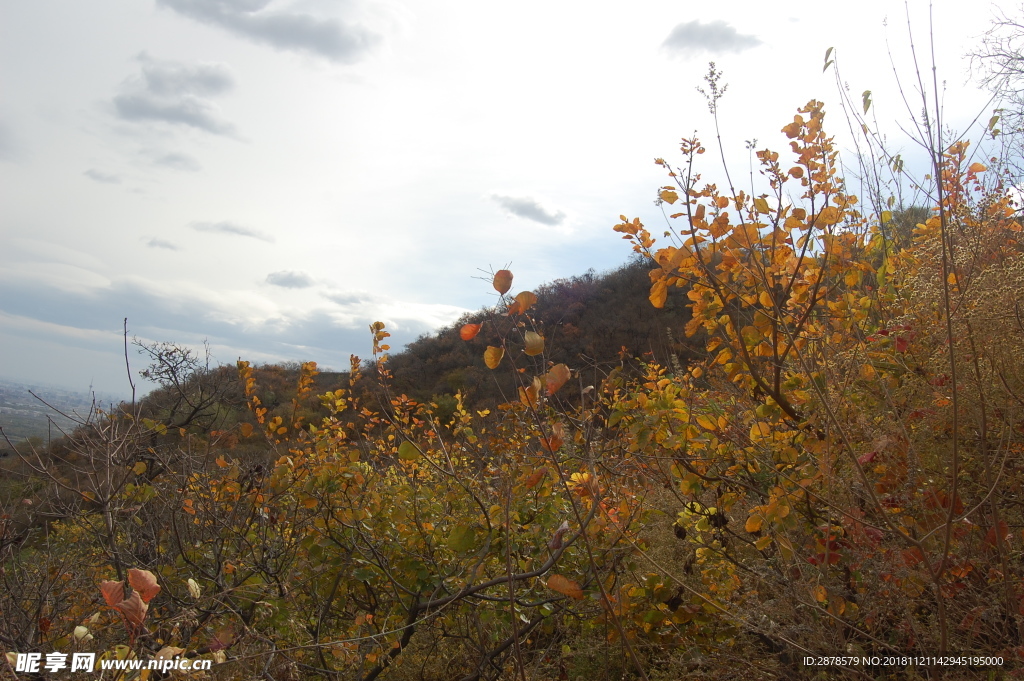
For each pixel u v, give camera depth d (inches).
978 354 80.4
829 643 85.0
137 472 141.1
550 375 85.0
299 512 150.3
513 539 124.3
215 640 101.1
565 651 115.4
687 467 111.6
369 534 138.1
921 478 82.9
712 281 105.0
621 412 115.7
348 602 153.5
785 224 103.7
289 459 138.1
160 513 149.0
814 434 96.3
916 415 89.4
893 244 117.9
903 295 105.0
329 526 137.3
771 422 108.0
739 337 103.2
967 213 104.9
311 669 126.5
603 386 128.9
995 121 109.0
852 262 104.2
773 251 103.9
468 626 140.9
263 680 107.1
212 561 144.4
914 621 80.7
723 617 97.3
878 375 95.6
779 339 105.7
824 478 91.4
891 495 84.0
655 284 109.4
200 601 128.1
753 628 90.4
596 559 117.8
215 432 163.2
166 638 107.7
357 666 124.3
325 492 134.4
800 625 86.7
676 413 110.5
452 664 139.0
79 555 133.1
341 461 138.0
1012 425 79.0
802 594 87.7
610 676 116.8
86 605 119.6
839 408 94.2
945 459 86.5
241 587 130.6
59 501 132.0
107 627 97.4
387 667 131.0
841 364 100.1
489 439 138.9
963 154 108.5
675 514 131.2
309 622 141.2
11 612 112.8
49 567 124.2
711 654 101.3
